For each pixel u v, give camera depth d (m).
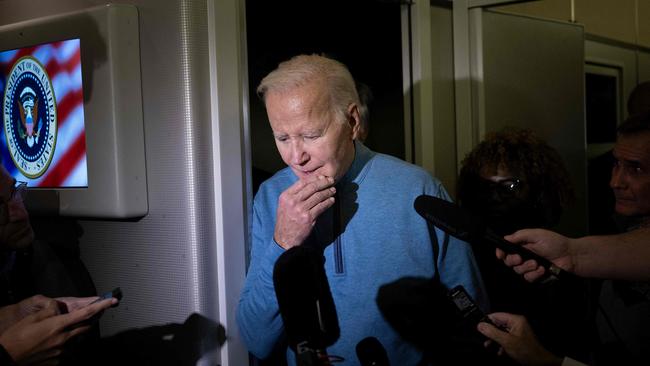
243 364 1.38
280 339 1.30
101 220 1.46
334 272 1.30
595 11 2.56
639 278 1.06
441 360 1.29
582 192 2.39
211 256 1.33
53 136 1.40
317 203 1.15
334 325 1.29
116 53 1.27
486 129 2.03
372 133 2.27
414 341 1.30
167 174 1.33
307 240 1.32
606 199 2.53
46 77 1.39
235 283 1.35
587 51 2.61
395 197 1.31
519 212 1.45
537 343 1.09
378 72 2.24
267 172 2.26
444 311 1.31
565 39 2.31
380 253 1.29
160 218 1.35
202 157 1.30
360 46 2.27
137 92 1.32
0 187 1.22
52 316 1.14
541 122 2.22
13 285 1.34
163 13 1.30
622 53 2.55
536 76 2.20
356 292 1.29
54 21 1.36
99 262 1.47
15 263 1.34
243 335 1.30
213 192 1.33
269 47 2.33
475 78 2.03
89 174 1.33
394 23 2.18
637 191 1.14
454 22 2.04
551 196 1.46
